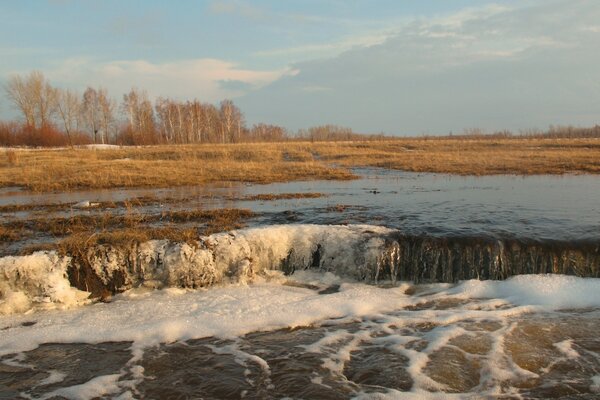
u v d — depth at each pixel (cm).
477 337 873
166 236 1222
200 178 2620
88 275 1112
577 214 1534
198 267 1163
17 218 1572
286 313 997
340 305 1033
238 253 1212
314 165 3338
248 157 3994
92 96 7450
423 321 953
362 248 1225
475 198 1920
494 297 1074
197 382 753
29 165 3244
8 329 945
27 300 1050
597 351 813
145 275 1153
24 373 785
